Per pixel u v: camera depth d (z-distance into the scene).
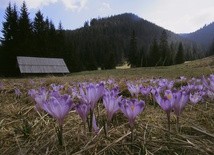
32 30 9.00
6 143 0.31
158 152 0.27
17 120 0.41
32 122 0.39
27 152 0.28
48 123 0.37
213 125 0.37
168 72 2.30
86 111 0.30
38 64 6.19
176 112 0.31
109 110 0.31
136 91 0.54
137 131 0.33
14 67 7.76
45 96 0.40
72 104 0.28
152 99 0.56
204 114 0.42
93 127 0.31
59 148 0.28
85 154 0.26
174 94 0.31
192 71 2.24
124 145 0.28
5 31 7.96
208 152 0.26
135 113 0.28
